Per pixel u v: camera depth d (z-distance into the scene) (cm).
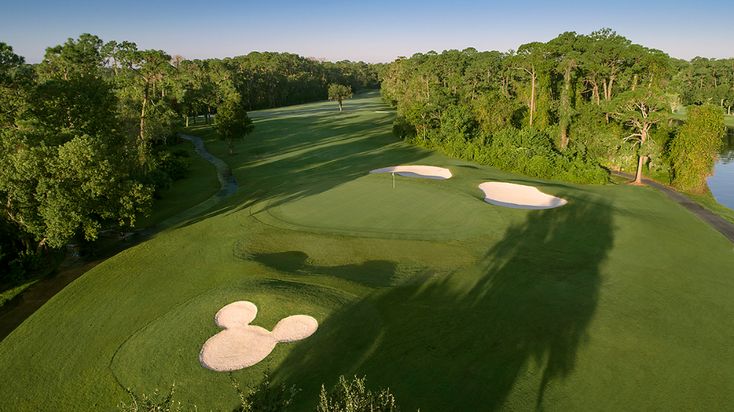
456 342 1852
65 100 3900
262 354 1816
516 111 7519
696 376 1653
